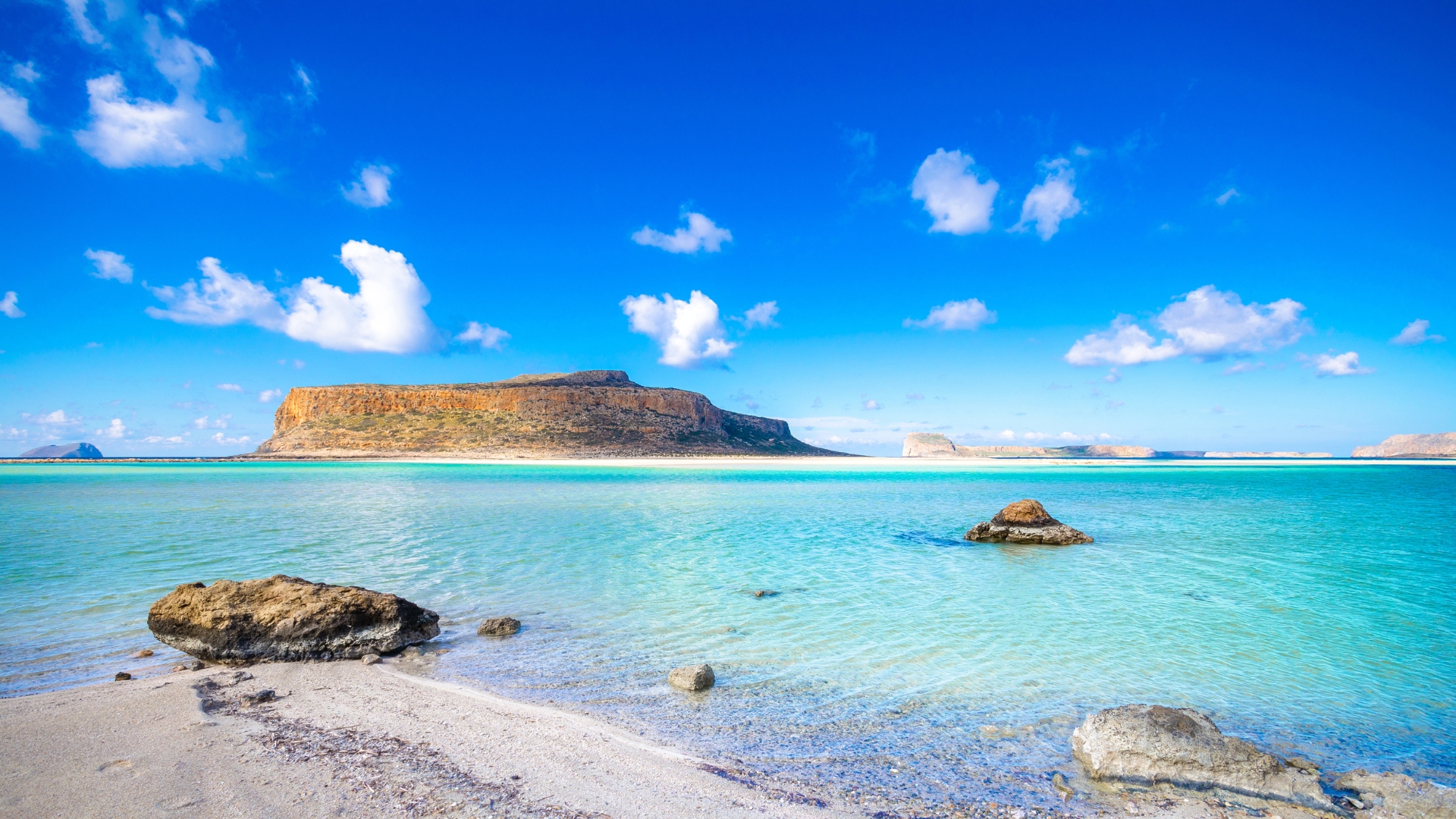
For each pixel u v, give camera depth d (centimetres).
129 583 1391
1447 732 712
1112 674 885
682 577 1529
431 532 2273
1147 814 527
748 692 809
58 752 568
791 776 582
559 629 1092
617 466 9612
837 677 868
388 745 609
